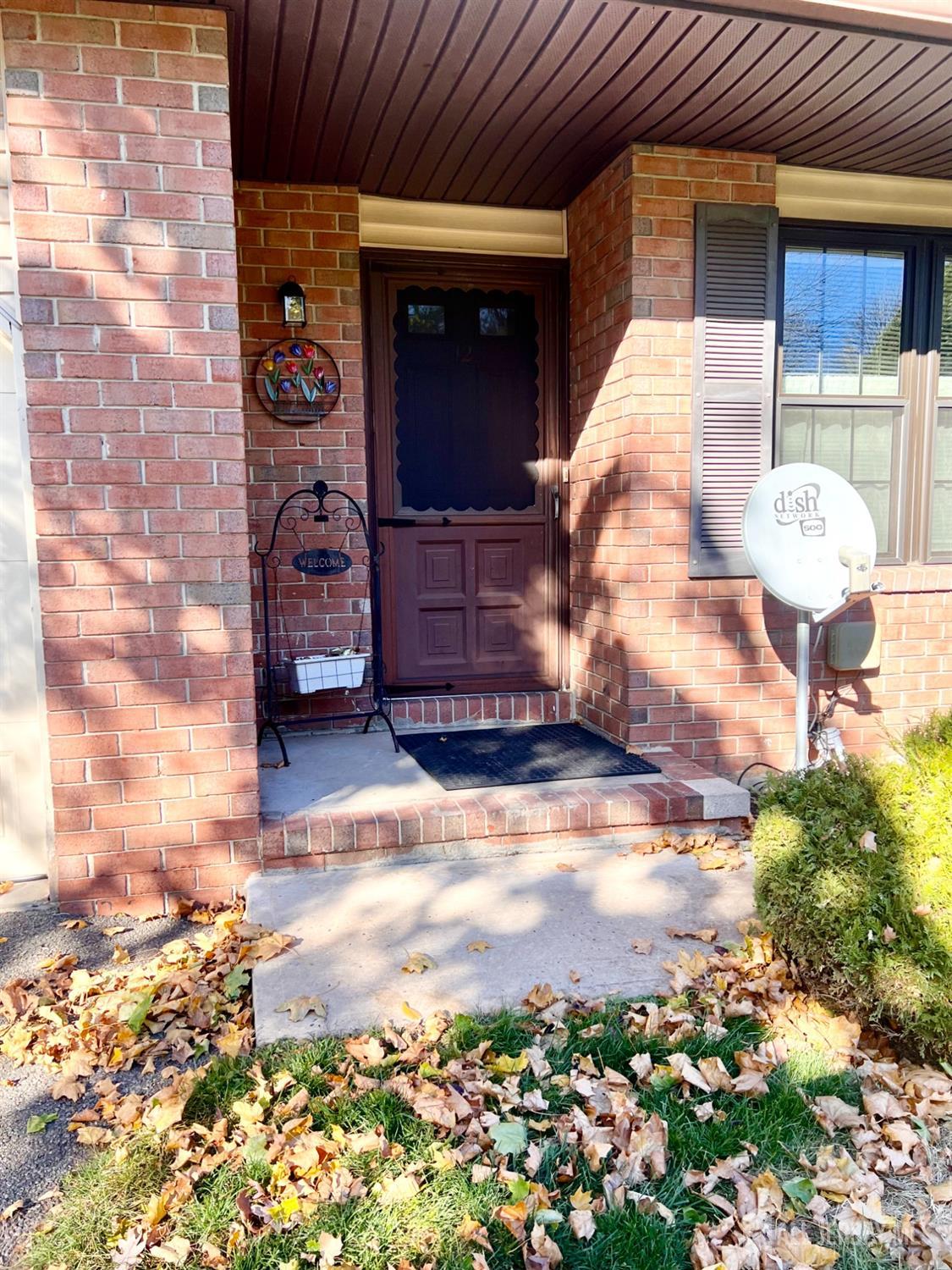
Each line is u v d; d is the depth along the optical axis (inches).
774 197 156.3
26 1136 76.0
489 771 146.3
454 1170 69.6
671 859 128.7
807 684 144.9
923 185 173.3
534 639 192.9
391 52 117.3
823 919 84.4
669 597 157.8
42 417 108.7
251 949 101.1
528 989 93.1
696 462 155.7
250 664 117.3
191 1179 69.6
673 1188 69.2
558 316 186.4
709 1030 86.7
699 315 153.2
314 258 164.1
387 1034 85.2
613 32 113.3
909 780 94.7
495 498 188.5
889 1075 81.4
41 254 107.2
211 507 114.2
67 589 111.1
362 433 168.7
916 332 177.2
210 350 112.5
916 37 116.1
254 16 109.1
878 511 179.8
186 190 110.3
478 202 177.5
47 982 98.7
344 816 124.2
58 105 106.4
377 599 171.9
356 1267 61.3
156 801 116.0
